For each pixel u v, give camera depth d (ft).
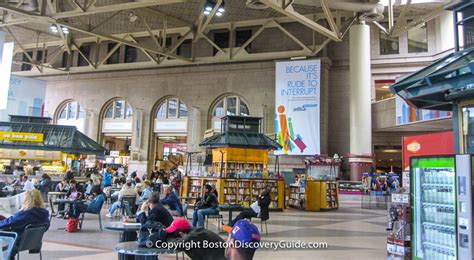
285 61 74.90
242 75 81.92
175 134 86.43
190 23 83.97
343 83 78.28
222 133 53.26
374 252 24.30
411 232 17.35
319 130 71.56
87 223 34.06
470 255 13.99
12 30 90.22
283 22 80.64
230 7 75.66
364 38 71.61
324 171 63.93
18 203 26.68
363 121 70.23
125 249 13.06
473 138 16.99
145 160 86.74
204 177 51.39
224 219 39.99
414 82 18.48
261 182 51.39
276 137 67.05
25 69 101.04
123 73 91.45
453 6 19.11
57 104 96.84
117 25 86.28
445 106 20.59
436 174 16.49
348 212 53.31
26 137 57.16
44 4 59.11
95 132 92.27
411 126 67.62
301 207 55.42
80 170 73.46
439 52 73.92
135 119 88.28
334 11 73.72
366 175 67.10
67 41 93.91
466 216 14.17
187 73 86.33
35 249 16.22
